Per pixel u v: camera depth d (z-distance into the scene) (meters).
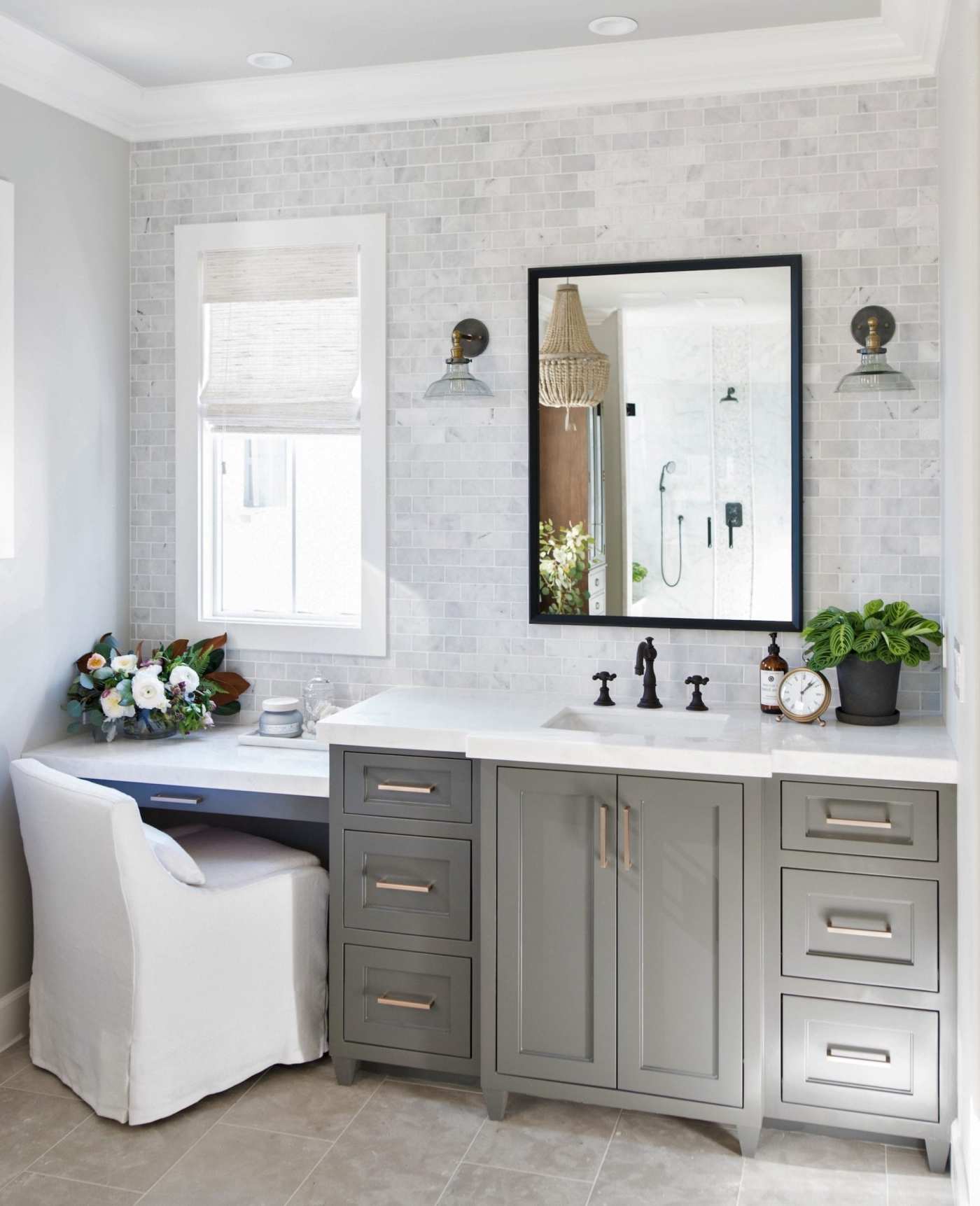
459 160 3.26
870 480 2.99
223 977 2.79
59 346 3.23
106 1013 2.71
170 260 3.53
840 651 2.74
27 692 3.17
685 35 2.95
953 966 2.46
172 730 3.33
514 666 3.30
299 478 3.56
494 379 3.26
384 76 3.20
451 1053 2.81
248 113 3.38
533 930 2.69
